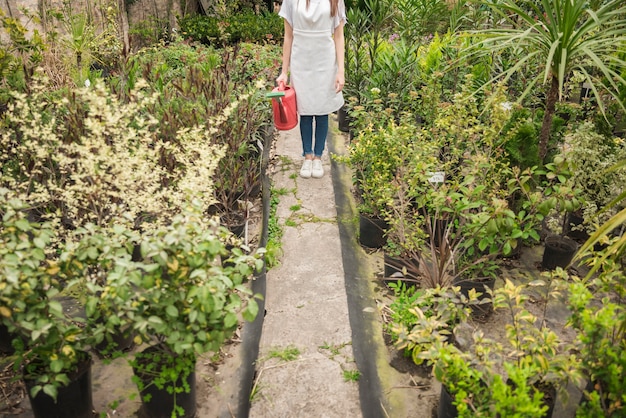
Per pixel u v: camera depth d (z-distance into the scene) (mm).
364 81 6066
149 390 2533
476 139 4012
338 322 3260
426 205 3971
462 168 3932
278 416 2648
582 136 3766
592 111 4895
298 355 3016
